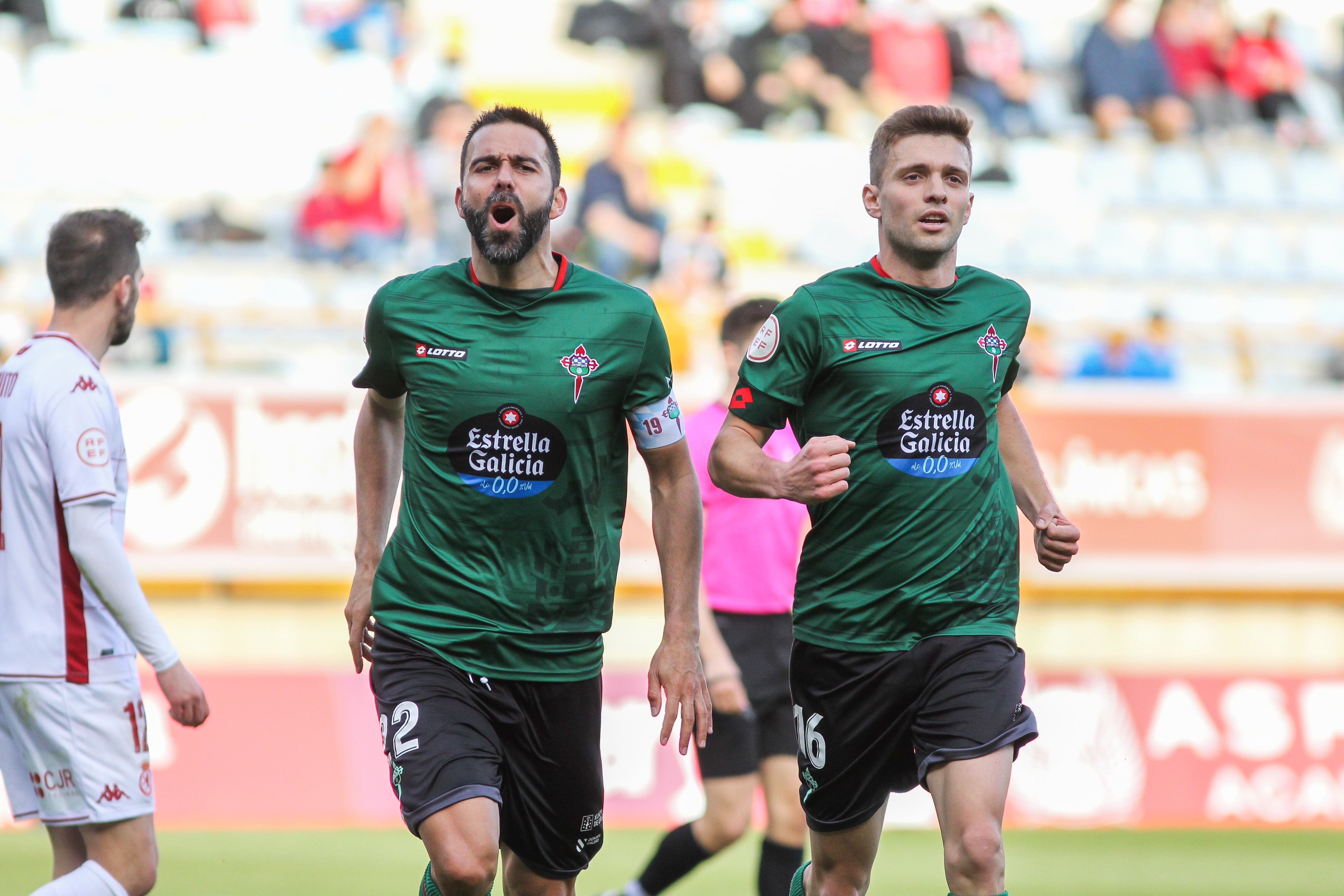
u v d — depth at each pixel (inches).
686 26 1835.6
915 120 534.3
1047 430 1311.5
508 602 500.1
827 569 535.8
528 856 524.4
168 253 1563.7
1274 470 1336.1
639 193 1577.3
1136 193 1790.1
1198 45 1909.4
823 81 1831.9
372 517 555.5
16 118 1680.6
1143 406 1322.6
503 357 499.2
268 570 1219.9
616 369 505.0
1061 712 1201.4
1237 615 1393.9
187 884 869.8
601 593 516.1
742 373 539.5
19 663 502.3
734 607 725.3
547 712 509.0
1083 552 1309.1
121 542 512.4
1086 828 1178.6
